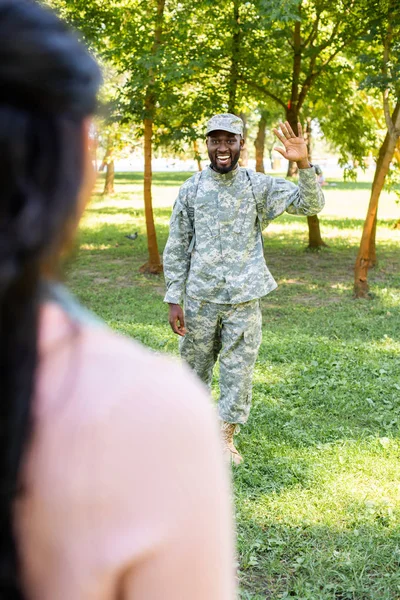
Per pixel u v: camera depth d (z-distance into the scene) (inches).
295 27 437.4
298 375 240.7
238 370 167.3
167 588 22.4
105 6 401.1
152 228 445.4
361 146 509.7
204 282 164.6
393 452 180.4
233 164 161.5
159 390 22.5
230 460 170.4
